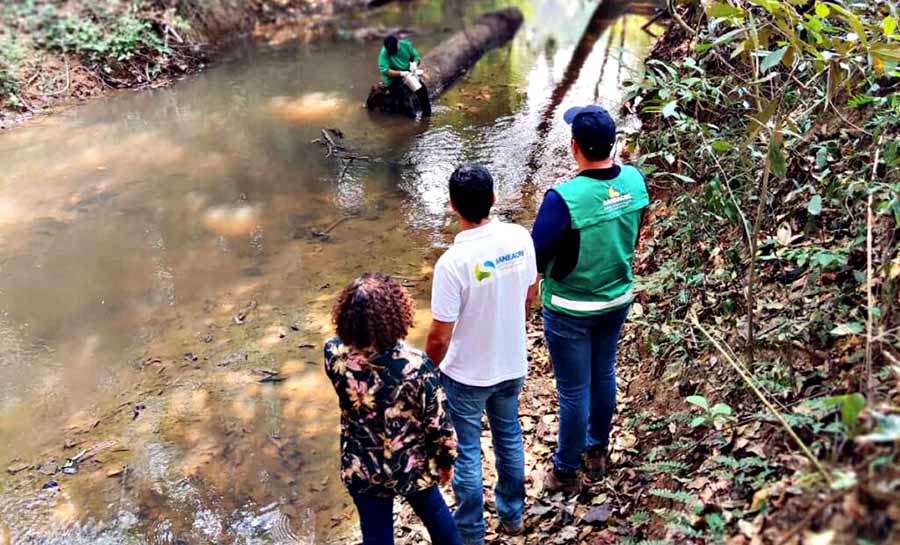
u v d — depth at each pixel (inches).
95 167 299.7
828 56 118.0
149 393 177.2
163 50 420.8
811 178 154.9
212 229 251.1
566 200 110.4
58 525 142.6
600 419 131.7
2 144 323.6
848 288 127.6
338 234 246.1
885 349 108.8
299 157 306.7
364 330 96.4
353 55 450.3
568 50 452.8
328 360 102.5
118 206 268.1
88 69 390.9
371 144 318.3
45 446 162.2
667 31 275.7
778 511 95.0
